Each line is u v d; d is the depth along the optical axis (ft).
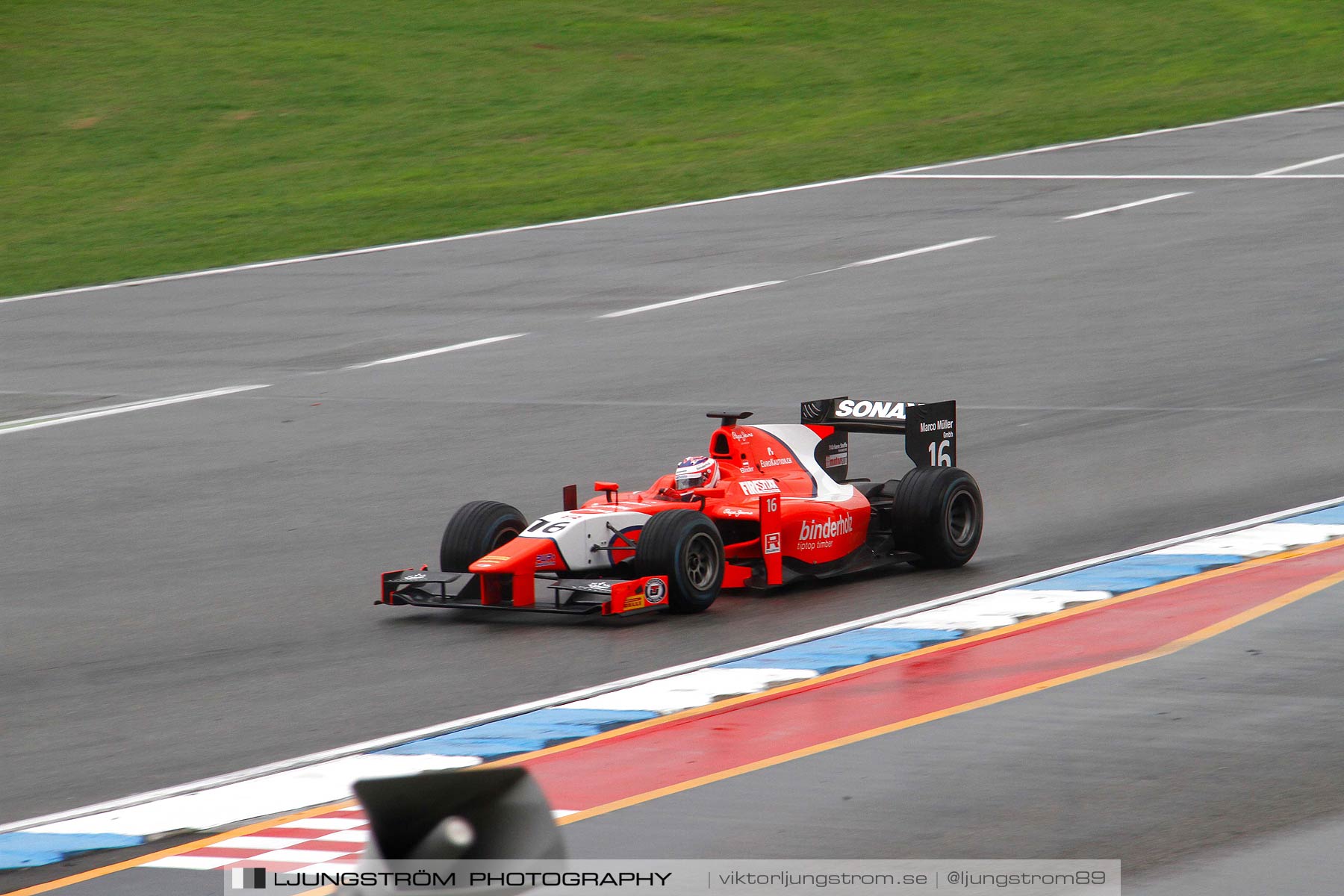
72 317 312.71
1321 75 538.88
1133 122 482.28
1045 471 183.21
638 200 410.31
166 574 156.04
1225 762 89.35
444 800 42.04
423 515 175.11
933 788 87.51
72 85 558.97
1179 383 223.10
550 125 516.32
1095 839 79.20
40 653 130.62
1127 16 654.53
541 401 231.09
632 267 334.85
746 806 86.22
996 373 235.40
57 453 213.87
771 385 234.17
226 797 92.58
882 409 149.89
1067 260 316.81
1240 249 316.60
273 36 623.36
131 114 528.63
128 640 133.39
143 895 77.71
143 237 393.29
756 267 328.70
